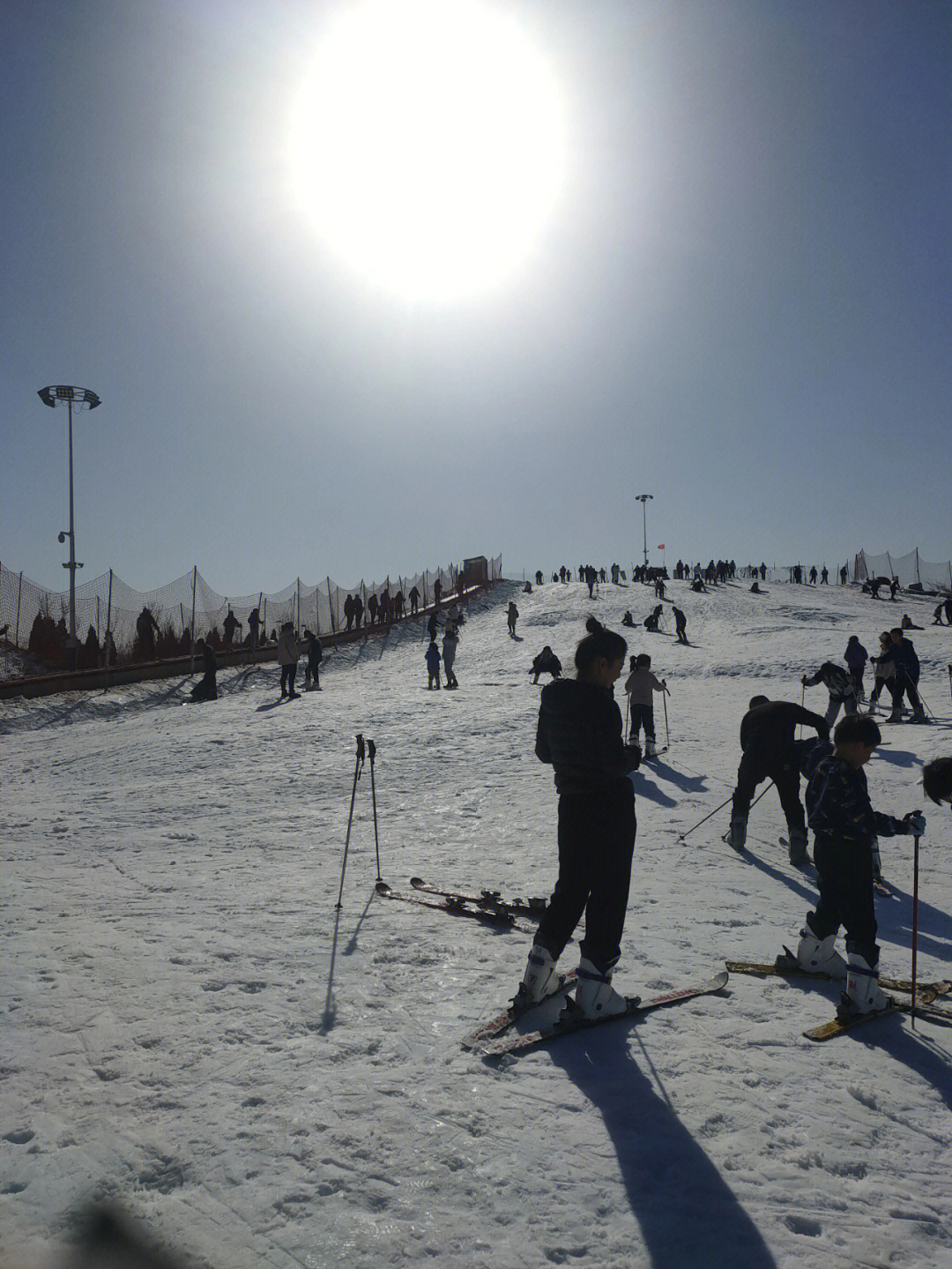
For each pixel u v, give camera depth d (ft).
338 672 106.73
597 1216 7.86
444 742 47.47
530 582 200.44
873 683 68.13
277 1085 10.11
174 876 21.99
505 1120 9.48
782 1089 10.50
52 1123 9.18
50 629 92.79
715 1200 8.15
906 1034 12.34
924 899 20.90
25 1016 12.09
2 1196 7.87
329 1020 12.09
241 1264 7.02
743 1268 7.20
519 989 12.43
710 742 47.65
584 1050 11.37
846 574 207.31
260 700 73.72
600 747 11.88
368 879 21.52
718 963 15.46
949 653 80.53
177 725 60.54
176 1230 7.40
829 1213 8.04
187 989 13.25
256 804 33.60
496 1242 7.43
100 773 44.04
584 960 12.26
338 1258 7.13
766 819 29.91
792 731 24.45
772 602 147.43
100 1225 7.47
